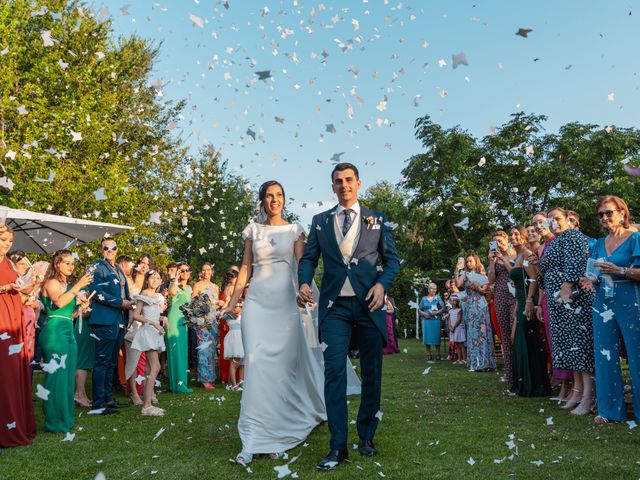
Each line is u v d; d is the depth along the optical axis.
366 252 3.34
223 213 19.80
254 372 3.45
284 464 3.09
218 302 7.21
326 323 3.27
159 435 3.91
